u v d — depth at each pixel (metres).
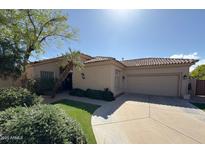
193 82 16.19
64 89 18.05
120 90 17.14
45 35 16.14
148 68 16.92
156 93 16.44
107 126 6.51
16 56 12.41
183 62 14.46
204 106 10.86
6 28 12.43
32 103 6.21
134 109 9.69
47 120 3.64
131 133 5.78
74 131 3.81
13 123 3.43
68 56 13.97
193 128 6.40
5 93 6.04
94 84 14.87
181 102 12.28
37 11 14.30
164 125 6.75
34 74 15.80
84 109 9.20
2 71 11.90
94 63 14.73
